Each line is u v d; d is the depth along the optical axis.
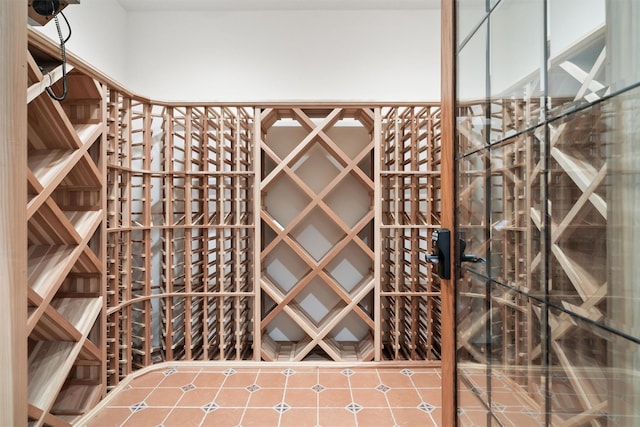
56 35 1.99
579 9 0.55
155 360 2.31
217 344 2.46
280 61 2.68
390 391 1.94
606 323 0.51
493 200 0.81
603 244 0.51
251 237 2.40
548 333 0.63
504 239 0.77
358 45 2.68
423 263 2.37
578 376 0.56
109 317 1.97
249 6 2.63
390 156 2.50
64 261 1.55
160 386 1.99
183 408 1.77
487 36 0.82
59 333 1.57
